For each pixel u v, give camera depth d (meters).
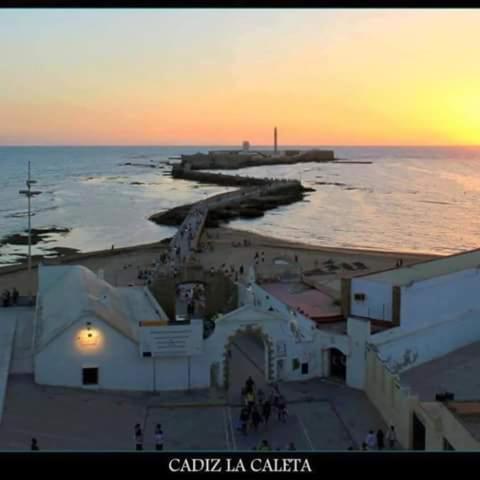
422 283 37.19
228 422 28.41
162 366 32.19
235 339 40.47
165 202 163.75
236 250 82.44
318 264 72.75
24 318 41.38
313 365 34.06
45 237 105.31
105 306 34.47
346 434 27.22
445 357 37.41
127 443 25.83
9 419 27.06
